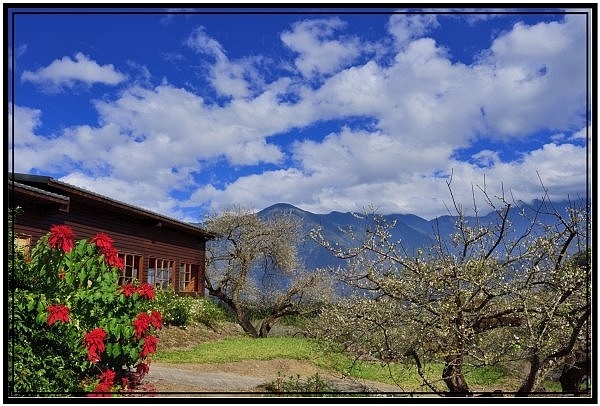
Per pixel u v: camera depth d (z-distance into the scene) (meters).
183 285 18.41
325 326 6.16
